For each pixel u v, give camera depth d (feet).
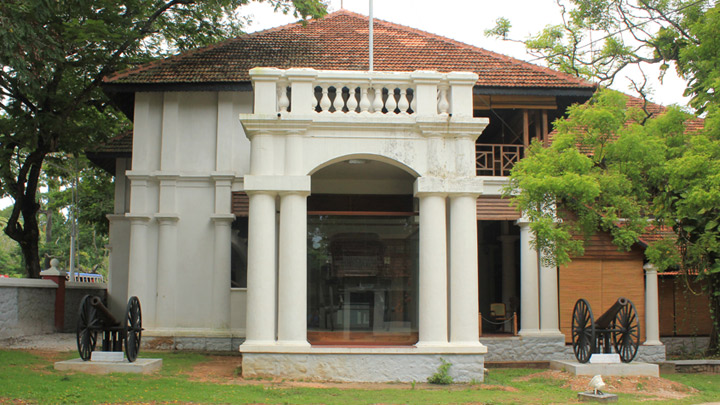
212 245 63.00
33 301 68.95
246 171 63.93
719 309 59.62
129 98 66.08
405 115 45.27
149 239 62.80
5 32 52.80
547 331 58.34
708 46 56.65
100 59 67.82
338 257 49.62
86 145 73.77
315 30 74.18
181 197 63.62
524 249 59.52
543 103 61.98
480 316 59.52
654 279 60.90
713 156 48.88
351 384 41.52
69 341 63.52
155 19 74.43
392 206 54.90
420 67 64.95
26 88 63.05
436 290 43.80
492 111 67.21
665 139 54.39
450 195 45.06
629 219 52.60
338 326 48.29
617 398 37.50
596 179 50.72
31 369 41.83
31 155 75.61
